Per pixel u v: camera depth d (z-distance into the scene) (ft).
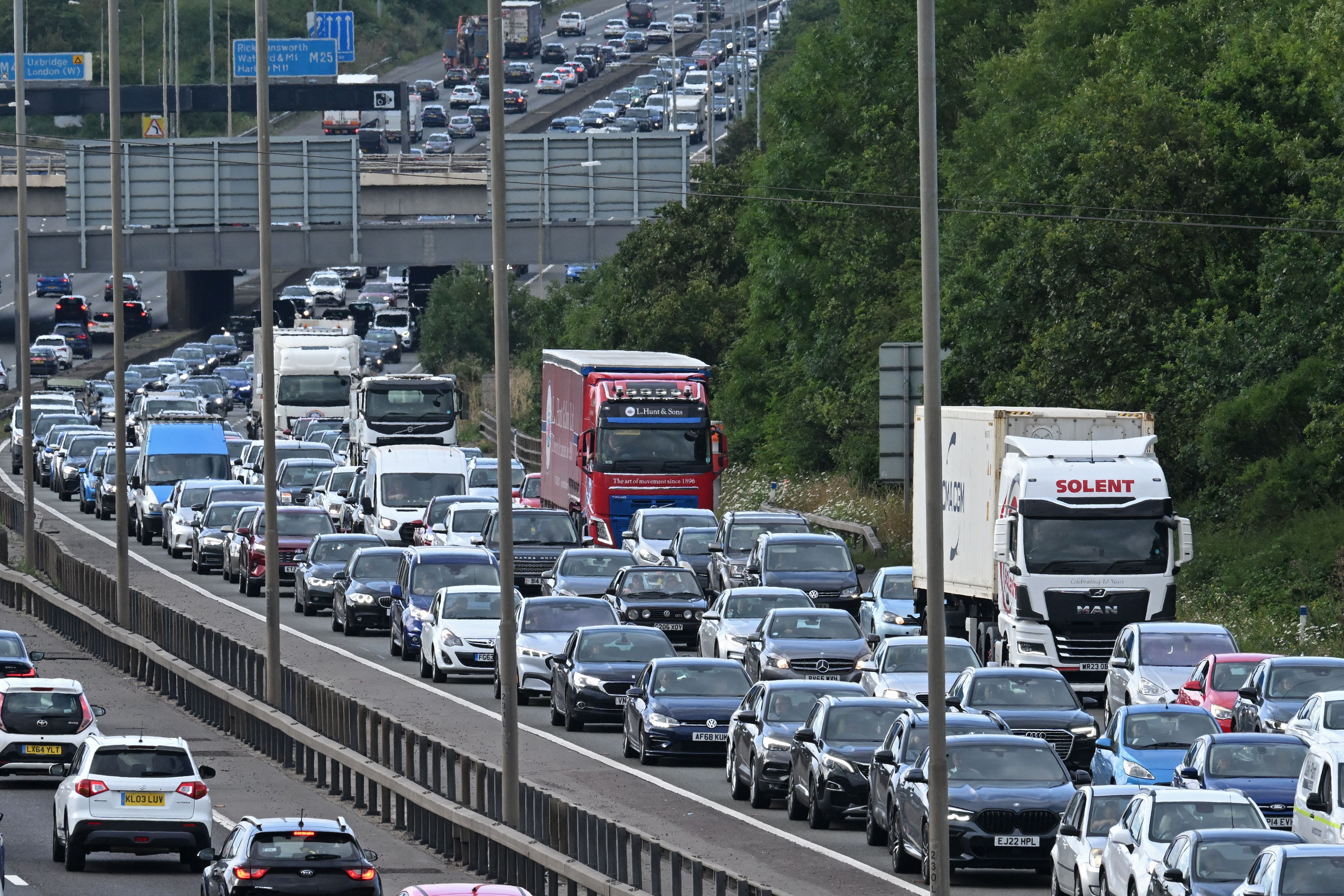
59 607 580.30
